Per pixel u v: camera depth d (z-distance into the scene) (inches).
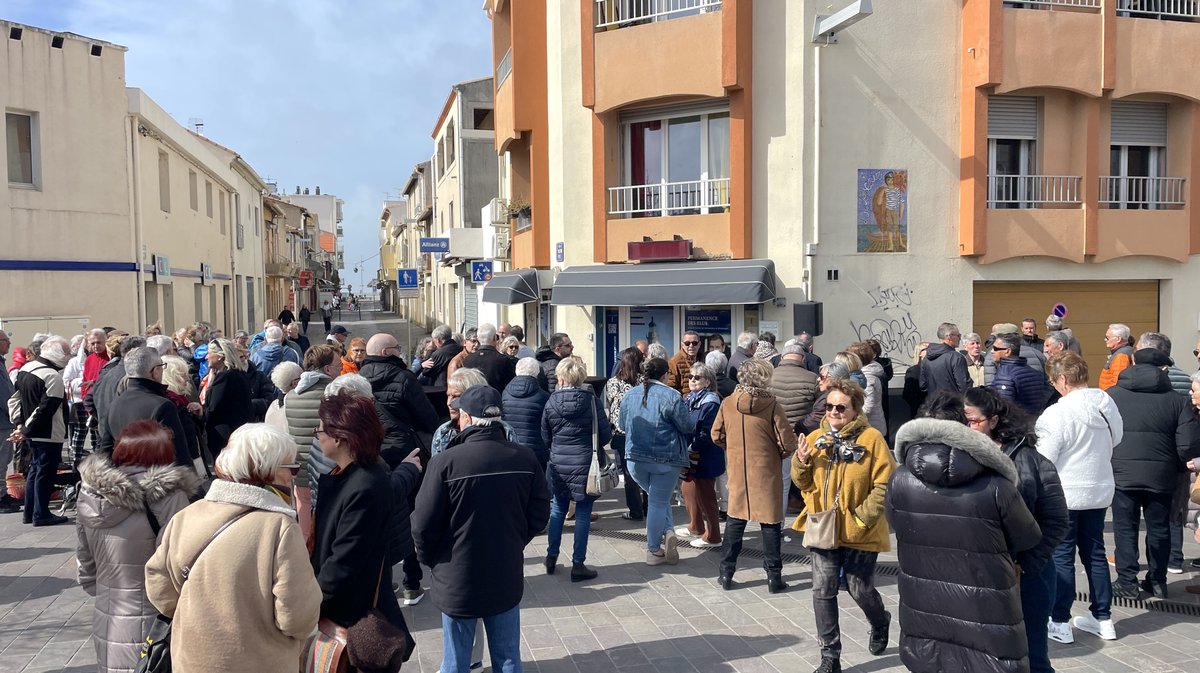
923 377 362.9
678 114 560.1
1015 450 158.2
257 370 401.1
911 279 528.4
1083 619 215.6
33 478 325.7
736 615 233.6
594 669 199.9
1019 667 138.6
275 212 1792.6
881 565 274.7
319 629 137.2
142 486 146.4
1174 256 554.3
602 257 569.3
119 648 145.0
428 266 1854.1
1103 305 565.3
